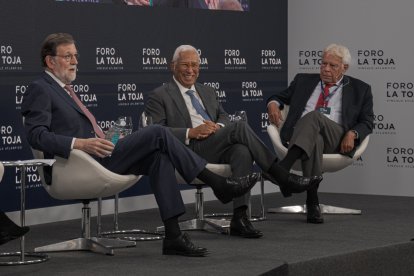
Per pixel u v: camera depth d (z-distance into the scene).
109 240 6.07
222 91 8.96
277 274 5.28
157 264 5.33
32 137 5.66
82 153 5.60
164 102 6.77
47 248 5.85
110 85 7.83
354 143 7.45
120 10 7.91
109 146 5.64
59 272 5.07
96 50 7.69
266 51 9.48
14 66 7.02
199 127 6.48
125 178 5.73
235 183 6.00
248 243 6.18
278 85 9.64
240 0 9.15
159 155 5.66
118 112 7.91
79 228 7.07
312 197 7.28
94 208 7.78
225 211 8.14
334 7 9.42
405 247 6.34
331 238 6.44
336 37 9.43
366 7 9.24
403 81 9.07
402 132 9.10
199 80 8.70
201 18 8.73
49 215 7.40
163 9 8.33
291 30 9.67
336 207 7.87
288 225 7.12
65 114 5.86
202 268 5.18
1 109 6.93
